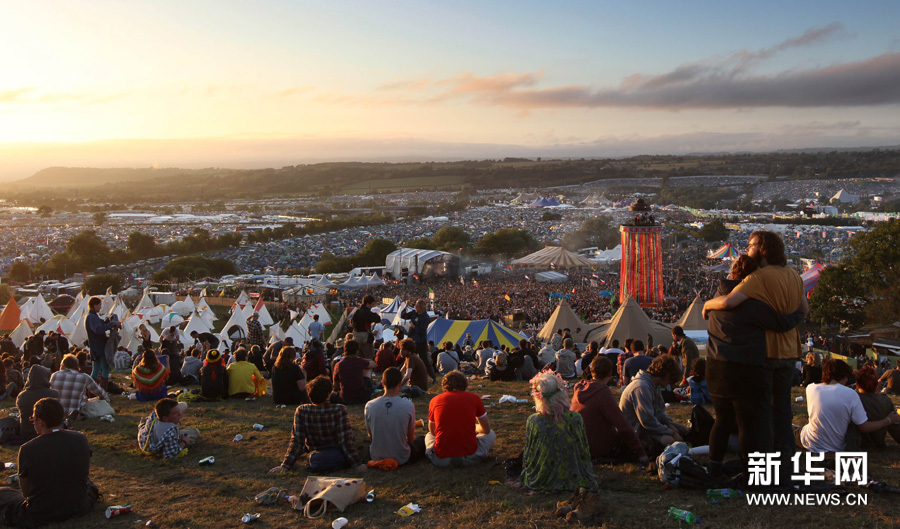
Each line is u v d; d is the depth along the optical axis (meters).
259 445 9.52
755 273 6.49
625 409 8.20
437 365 18.84
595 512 6.28
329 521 6.56
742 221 169.50
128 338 36.25
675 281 70.56
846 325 49.38
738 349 6.52
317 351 13.23
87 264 116.69
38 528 6.70
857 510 6.21
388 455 8.19
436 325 27.75
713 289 65.00
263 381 13.63
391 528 6.32
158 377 13.45
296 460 8.55
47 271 110.31
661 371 8.03
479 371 18.78
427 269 85.94
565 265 65.19
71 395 11.24
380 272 92.50
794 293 6.45
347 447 8.11
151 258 132.88
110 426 11.04
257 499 7.13
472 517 6.45
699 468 6.93
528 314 50.00
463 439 8.01
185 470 8.44
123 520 6.81
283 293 69.25
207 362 13.23
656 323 27.84
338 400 11.95
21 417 9.94
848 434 7.64
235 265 116.31
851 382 14.43
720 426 7.12
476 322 27.62
